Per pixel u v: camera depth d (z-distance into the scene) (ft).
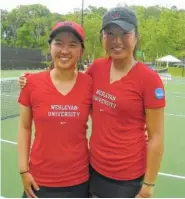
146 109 8.77
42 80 9.17
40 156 9.16
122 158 8.99
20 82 9.43
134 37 9.05
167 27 127.44
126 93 8.71
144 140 9.29
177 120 36.19
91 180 9.75
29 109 9.43
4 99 43.57
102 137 9.16
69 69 9.05
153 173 8.95
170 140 27.32
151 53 128.77
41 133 9.07
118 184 9.14
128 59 8.89
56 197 9.27
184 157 22.52
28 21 156.25
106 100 8.95
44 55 140.77
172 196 16.37
